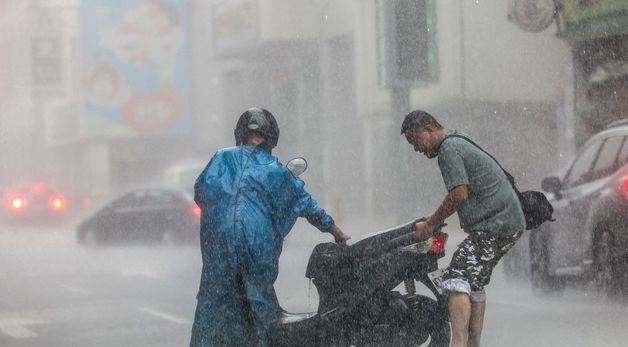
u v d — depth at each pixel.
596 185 28.64
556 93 75.69
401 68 57.97
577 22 56.31
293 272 41.72
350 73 94.00
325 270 16.69
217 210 15.86
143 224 60.78
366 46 89.69
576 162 30.17
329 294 16.72
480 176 17.17
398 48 57.78
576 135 57.41
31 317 29.98
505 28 78.50
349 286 16.58
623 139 28.47
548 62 76.62
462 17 78.81
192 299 33.84
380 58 60.78
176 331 26.16
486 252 17.28
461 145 17.17
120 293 36.41
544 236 30.56
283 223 16.12
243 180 15.95
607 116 55.00
